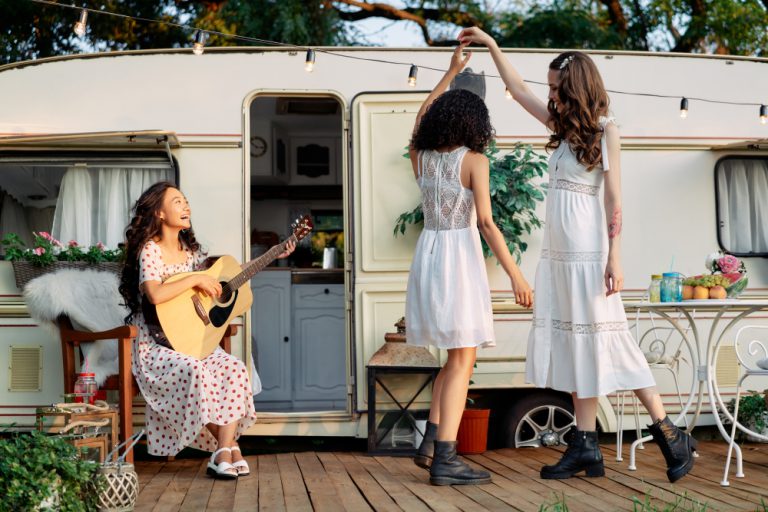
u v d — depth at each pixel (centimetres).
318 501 364
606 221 386
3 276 532
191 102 547
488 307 390
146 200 448
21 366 529
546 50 567
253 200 796
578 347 385
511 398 557
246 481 418
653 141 574
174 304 439
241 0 1050
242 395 436
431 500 357
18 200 540
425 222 402
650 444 538
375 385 519
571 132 380
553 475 399
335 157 797
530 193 543
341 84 555
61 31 1062
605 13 1230
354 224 550
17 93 540
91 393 449
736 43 1141
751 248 579
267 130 756
